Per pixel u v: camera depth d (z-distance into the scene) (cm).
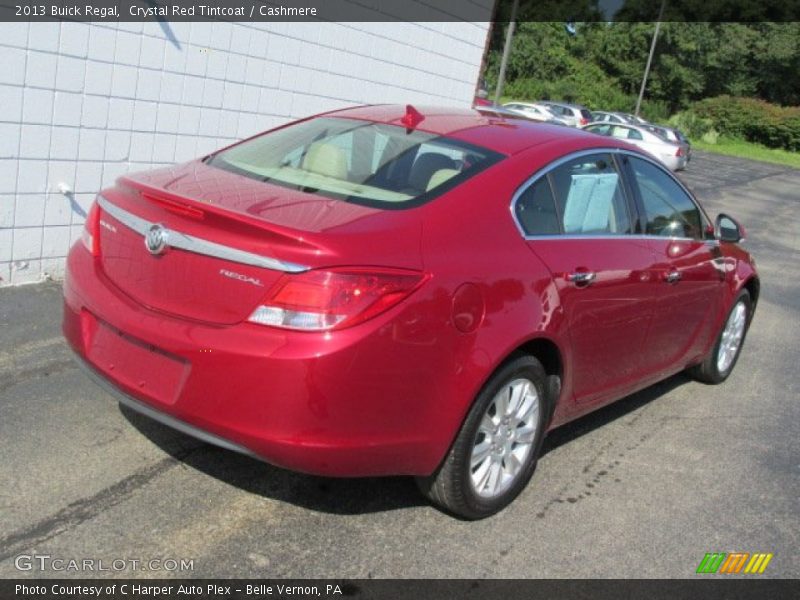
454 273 316
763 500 424
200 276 304
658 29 5709
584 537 363
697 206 528
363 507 360
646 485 423
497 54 6291
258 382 287
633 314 429
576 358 390
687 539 374
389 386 299
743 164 3947
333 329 286
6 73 531
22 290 564
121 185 351
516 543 350
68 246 600
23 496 332
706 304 526
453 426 323
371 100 880
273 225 294
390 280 296
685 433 500
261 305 291
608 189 430
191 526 329
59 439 378
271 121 755
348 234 299
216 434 299
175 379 305
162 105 645
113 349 326
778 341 767
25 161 557
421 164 365
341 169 364
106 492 343
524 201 370
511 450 366
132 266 325
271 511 348
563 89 6191
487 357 325
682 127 5391
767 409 566
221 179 352
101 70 589
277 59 743
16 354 461
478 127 412
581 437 472
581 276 378
